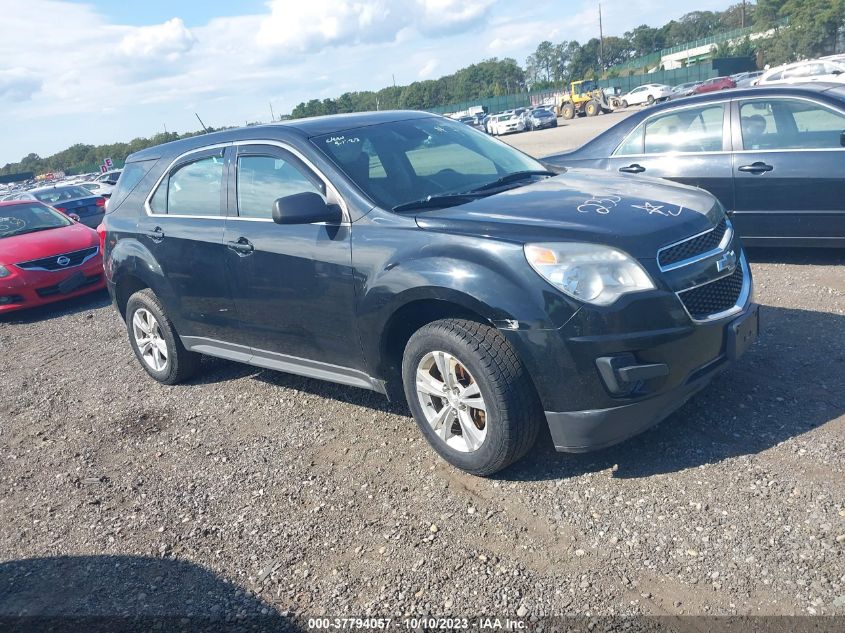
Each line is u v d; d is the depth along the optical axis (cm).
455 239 355
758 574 274
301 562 328
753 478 333
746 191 652
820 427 367
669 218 356
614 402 330
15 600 333
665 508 322
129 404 563
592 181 431
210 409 524
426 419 385
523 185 428
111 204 589
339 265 399
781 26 6762
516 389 342
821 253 685
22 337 844
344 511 364
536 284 329
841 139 600
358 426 457
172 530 372
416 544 327
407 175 428
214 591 317
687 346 334
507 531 326
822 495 313
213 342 521
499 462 356
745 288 376
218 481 415
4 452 511
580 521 324
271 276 440
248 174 467
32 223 1040
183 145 533
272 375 575
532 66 16000
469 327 352
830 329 493
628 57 14750
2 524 408
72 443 507
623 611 267
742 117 656
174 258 512
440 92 14138
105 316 885
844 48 5712
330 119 480
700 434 379
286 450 440
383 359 398
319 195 401
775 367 444
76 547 371
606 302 323
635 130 720
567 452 346
